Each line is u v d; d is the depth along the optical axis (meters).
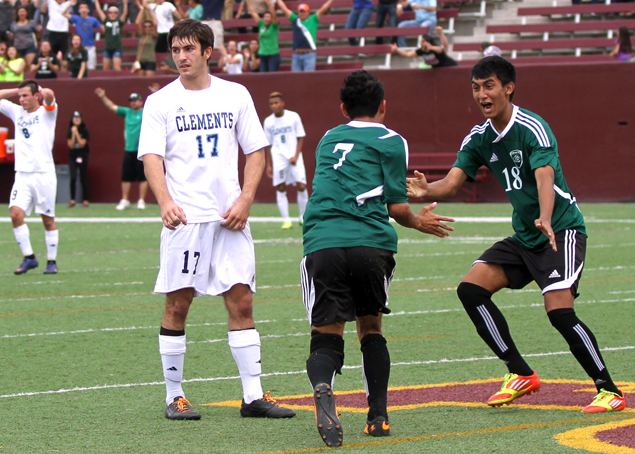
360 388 14.18
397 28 66.25
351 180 11.11
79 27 69.50
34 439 11.08
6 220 52.22
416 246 36.41
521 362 12.51
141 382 14.70
